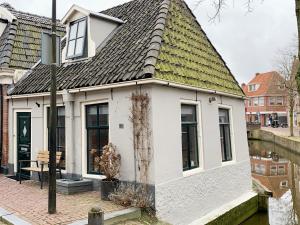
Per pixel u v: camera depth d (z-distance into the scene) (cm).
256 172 1992
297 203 1263
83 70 866
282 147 3023
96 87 754
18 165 1048
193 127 838
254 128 4069
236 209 923
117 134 734
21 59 1138
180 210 727
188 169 796
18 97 1010
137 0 1091
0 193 784
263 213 1057
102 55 879
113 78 726
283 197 1378
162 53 754
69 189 757
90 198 720
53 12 630
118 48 860
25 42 1192
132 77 683
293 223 1016
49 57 628
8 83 1084
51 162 612
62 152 895
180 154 748
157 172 668
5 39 1183
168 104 724
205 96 881
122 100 728
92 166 812
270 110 5612
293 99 3409
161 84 694
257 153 2870
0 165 1116
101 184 709
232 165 1002
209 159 872
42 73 1042
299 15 543
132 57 764
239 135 1082
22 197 743
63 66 977
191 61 873
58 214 602
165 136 703
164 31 820
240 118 1105
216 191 891
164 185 682
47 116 955
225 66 1116
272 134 3466
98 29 938
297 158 2466
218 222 817
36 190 819
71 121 841
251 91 6075
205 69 933
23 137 1041
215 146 910
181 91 777
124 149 718
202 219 794
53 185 611
